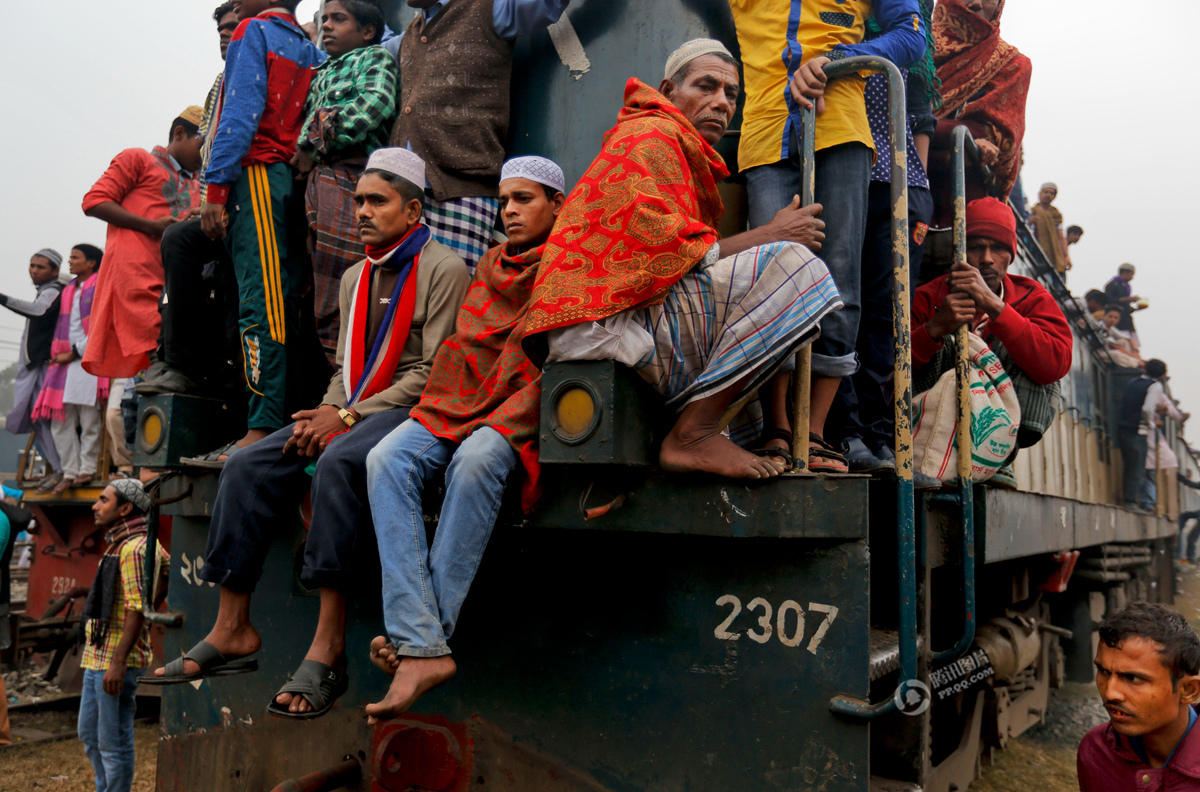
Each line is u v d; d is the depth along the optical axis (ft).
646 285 5.76
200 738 8.75
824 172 7.83
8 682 21.48
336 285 9.09
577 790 6.57
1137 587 27.04
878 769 7.43
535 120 8.98
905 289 6.63
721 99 7.09
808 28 7.82
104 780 12.73
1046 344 10.09
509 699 6.95
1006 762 15.37
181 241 9.77
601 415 5.69
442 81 8.81
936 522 8.30
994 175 13.50
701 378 5.87
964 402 8.26
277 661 8.25
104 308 12.57
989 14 13.12
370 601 7.69
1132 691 6.25
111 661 12.08
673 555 6.39
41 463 24.47
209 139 11.42
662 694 6.33
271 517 7.48
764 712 5.96
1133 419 27.94
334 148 9.08
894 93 6.82
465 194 8.75
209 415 9.39
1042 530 11.75
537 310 5.92
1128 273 38.11
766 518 5.78
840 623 5.76
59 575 22.79
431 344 7.54
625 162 6.13
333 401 7.86
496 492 6.11
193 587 9.15
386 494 6.17
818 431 7.44
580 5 8.80
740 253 6.13
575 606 6.75
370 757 7.47
